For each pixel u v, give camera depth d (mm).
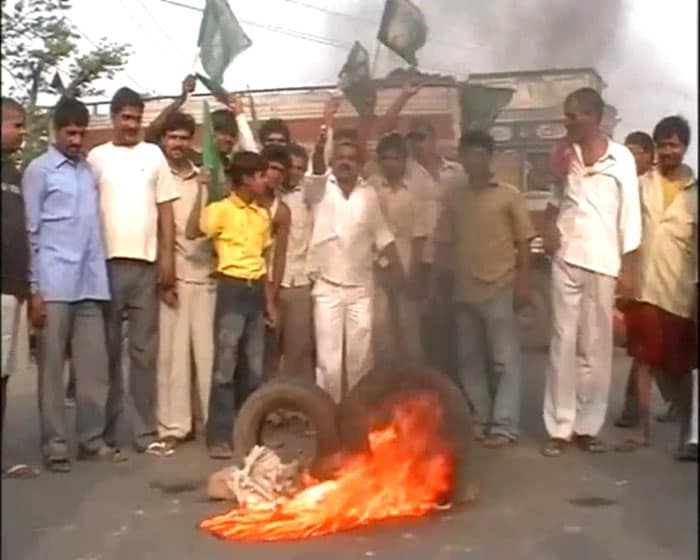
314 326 5461
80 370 5227
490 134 5285
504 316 5160
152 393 5520
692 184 4836
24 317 5141
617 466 4414
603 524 3779
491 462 4582
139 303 5465
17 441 5027
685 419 4535
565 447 4766
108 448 5250
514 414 5070
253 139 5750
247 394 5430
